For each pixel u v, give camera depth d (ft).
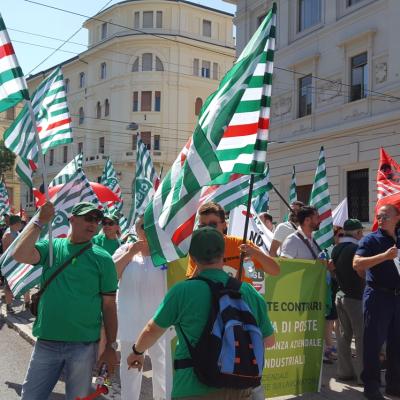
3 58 13.01
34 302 12.59
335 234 26.94
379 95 57.57
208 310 9.25
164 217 13.04
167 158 137.69
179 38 138.00
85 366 12.07
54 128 17.38
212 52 143.64
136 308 16.14
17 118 14.55
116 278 12.67
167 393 15.11
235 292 9.49
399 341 17.75
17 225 35.99
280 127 72.49
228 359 8.76
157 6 139.74
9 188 168.66
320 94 66.08
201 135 12.53
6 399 18.15
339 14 64.23
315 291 17.94
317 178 26.18
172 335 15.14
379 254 17.08
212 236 9.84
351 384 19.29
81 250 12.37
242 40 79.51
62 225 23.63
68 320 11.97
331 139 63.41
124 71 140.05
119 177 139.74
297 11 71.36
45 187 12.79
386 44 57.21
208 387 8.99
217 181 13.26
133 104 139.95
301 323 17.60
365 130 58.90
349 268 19.24
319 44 66.64
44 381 12.04
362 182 60.03
